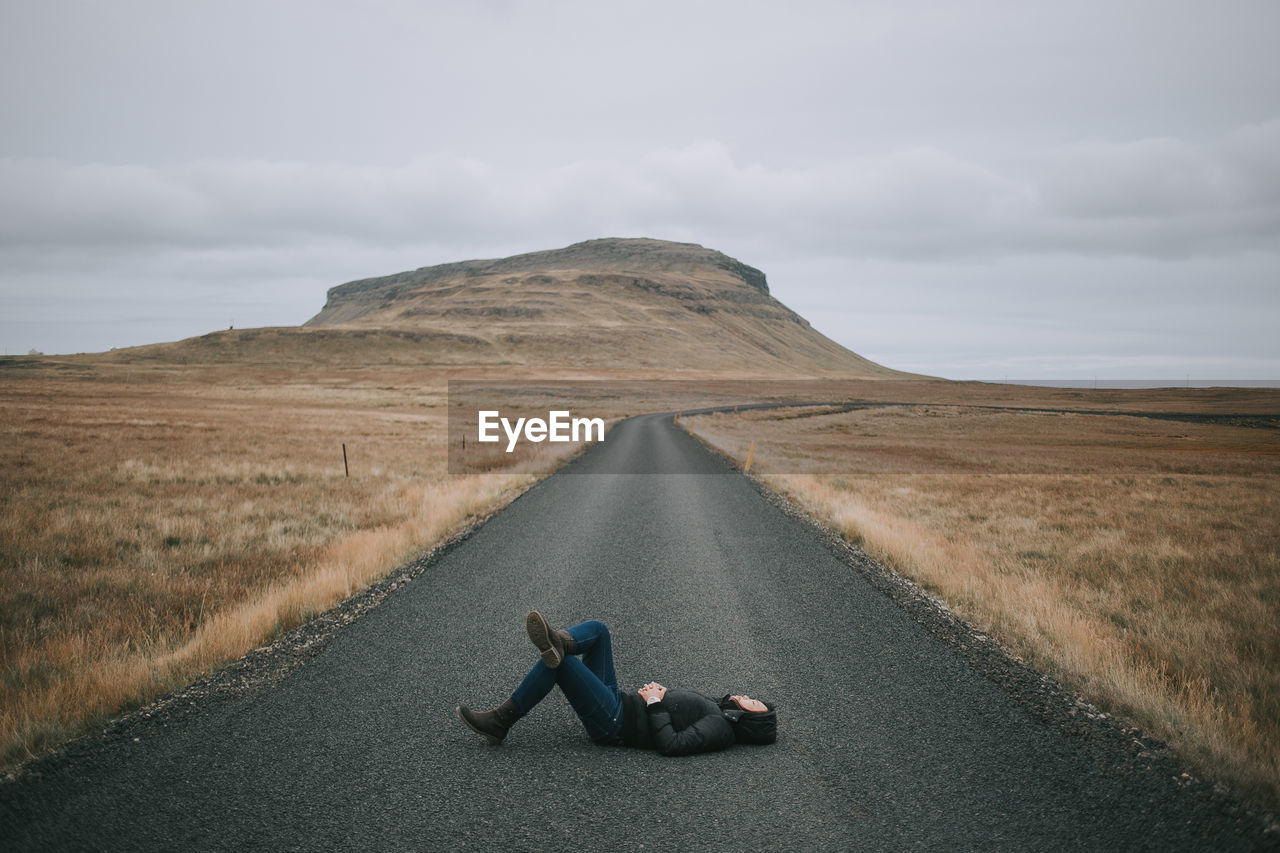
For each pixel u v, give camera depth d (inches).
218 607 281.4
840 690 191.0
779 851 113.3
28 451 845.8
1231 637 259.3
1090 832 120.7
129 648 233.5
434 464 893.2
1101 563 404.5
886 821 123.4
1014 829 121.3
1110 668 206.2
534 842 115.3
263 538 426.9
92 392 2974.9
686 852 112.7
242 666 207.0
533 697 149.7
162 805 127.2
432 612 266.8
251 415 1825.8
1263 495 789.9
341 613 265.3
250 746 152.7
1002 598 285.7
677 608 274.8
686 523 476.7
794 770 143.2
